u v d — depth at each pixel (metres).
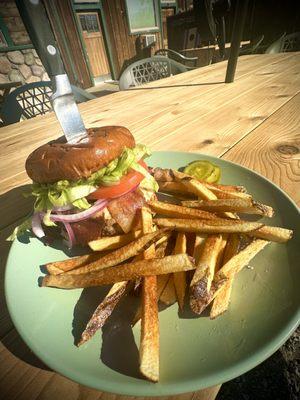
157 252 0.21
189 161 0.31
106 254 0.21
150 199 0.25
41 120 0.55
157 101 0.57
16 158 0.39
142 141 0.39
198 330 0.16
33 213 0.25
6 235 0.25
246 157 0.32
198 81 0.69
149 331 0.15
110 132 0.25
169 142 0.38
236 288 0.17
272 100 0.49
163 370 0.14
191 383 0.12
